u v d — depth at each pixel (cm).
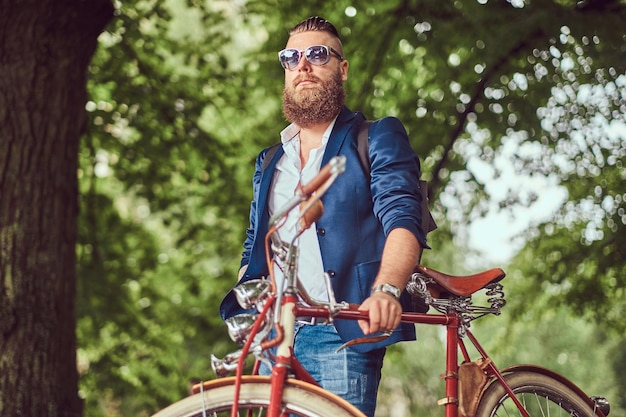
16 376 584
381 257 308
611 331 1248
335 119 330
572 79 1020
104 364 1155
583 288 1189
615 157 1072
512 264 1226
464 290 306
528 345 2467
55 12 632
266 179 329
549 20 948
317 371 307
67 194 636
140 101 1062
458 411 305
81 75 654
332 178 248
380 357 314
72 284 631
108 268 1173
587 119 1043
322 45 332
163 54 1155
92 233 1132
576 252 1164
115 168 1125
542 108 1045
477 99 1045
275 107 1153
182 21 1415
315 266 312
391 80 1091
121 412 1273
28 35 629
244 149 1160
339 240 310
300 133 336
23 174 617
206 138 1109
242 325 265
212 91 1152
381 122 324
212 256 1274
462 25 998
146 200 1159
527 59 999
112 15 664
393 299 269
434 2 1016
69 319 621
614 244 1136
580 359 2550
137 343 1199
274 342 262
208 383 262
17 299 597
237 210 1163
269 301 266
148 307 1208
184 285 1258
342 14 1062
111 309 1132
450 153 1092
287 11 1073
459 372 308
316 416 254
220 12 1130
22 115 623
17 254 604
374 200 307
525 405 324
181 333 1233
